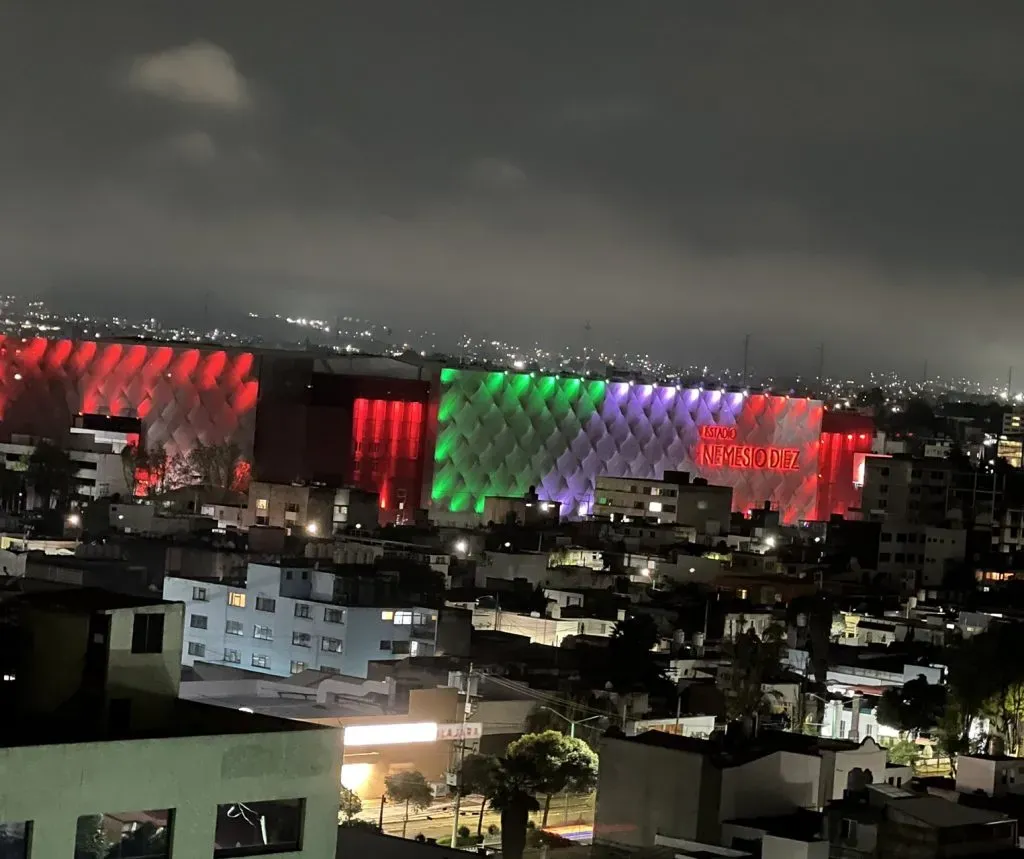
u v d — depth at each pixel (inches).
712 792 3043.8
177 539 7357.3
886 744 5231.3
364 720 4628.4
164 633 1973.4
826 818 2847.0
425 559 7657.5
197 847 1785.2
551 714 4798.2
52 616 1952.5
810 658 6407.5
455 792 4313.5
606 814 3134.8
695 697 5442.9
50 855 1681.8
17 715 1940.2
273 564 6205.7
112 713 1926.7
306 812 1863.9
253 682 5255.9
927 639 7204.7
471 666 5349.4
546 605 7037.4
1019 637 5580.7
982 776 3548.2
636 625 6028.5
